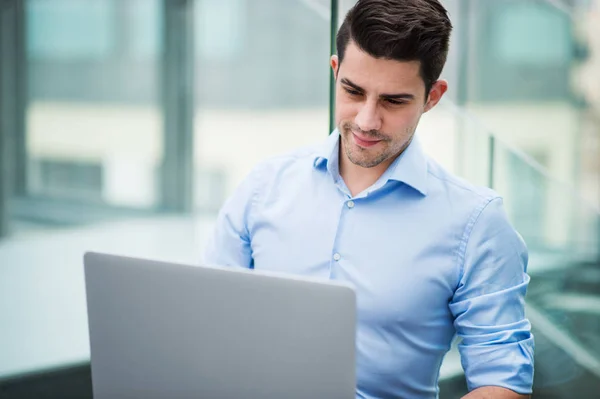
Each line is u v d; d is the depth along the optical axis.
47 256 3.99
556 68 3.73
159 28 4.92
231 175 5.37
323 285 0.88
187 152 5.09
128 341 1.00
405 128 1.14
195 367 0.97
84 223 4.73
